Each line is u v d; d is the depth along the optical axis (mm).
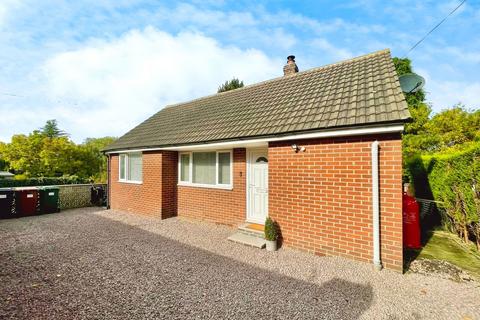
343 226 5664
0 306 3865
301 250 6324
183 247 6816
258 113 8492
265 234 6543
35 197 11758
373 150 5188
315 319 3518
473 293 4184
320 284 4566
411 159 12391
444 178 8203
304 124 6219
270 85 10844
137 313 3680
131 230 8695
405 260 5637
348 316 3578
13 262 5758
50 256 6148
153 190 10781
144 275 5035
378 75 6977
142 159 11383
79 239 7641
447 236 7746
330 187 5863
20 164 19703
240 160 8688
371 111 5383
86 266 5512
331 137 5852
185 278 4887
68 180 17141
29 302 3994
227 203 9031
